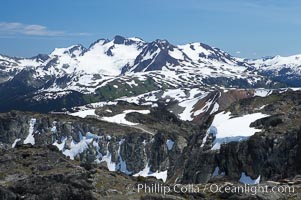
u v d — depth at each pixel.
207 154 134.88
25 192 56.34
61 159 73.06
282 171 113.19
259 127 142.12
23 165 70.38
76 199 54.75
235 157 126.00
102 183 62.75
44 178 59.59
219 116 166.12
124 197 56.88
